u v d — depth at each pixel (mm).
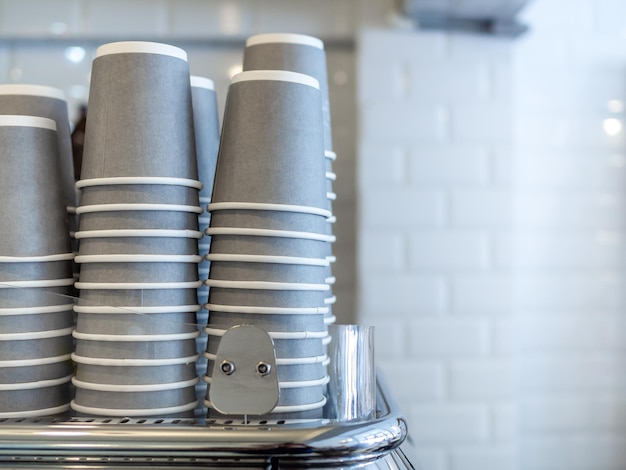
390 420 610
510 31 1915
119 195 625
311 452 551
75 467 564
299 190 624
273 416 607
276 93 625
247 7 1949
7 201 647
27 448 565
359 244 1935
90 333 624
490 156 1940
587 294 2043
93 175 634
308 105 637
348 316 1989
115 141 628
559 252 2045
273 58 752
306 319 624
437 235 1939
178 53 655
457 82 1932
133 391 616
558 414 2039
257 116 624
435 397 1944
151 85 635
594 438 2037
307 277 628
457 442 1945
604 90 2041
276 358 608
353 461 566
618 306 2037
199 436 557
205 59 1953
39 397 652
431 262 1940
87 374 628
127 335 616
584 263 2043
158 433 561
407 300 1939
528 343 2045
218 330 613
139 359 617
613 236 2039
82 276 642
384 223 1936
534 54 2037
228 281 618
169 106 641
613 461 2039
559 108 2041
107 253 624
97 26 1914
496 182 1939
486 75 1934
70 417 627
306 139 632
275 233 615
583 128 2041
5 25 1891
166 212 630
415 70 1927
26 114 746
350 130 1985
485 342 1948
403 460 644
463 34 1931
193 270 652
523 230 2045
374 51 1924
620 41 2041
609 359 2039
